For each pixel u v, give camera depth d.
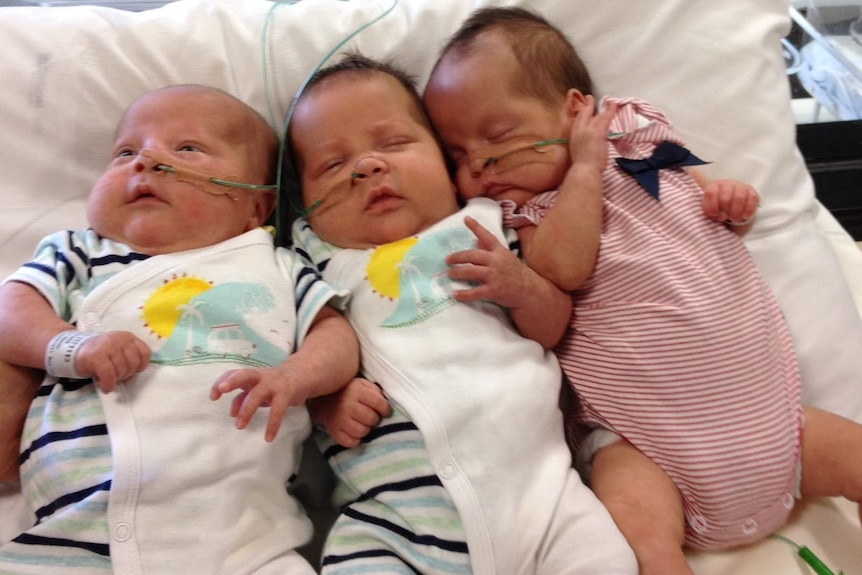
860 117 1.55
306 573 0.76
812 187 1.12
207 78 1.07
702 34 1.09
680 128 1.09
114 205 0.88
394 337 0.87
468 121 0.98
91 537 0.72
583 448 0.95
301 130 0.98
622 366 0.91
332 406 0.85
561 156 0.98
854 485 0.86
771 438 0.85
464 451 0.80
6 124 1.01
